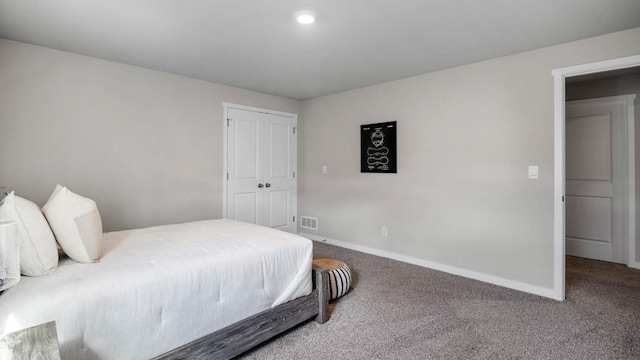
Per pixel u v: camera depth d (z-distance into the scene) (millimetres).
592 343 2061
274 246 2145
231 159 4273
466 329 2248
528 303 2678
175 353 1612
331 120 4699
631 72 3600
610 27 2426
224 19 2318
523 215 2955
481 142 3205
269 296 2055
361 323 2334
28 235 1493
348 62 3252
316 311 2318
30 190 2811
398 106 3887
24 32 2543
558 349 1996
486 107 3168
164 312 1593
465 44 2770
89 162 3125
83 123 3080
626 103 3719
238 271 1895
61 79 2949
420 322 2348
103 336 1402
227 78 3859
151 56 3092
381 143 4047
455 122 3389
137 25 2416
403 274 3400
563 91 2764
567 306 2619
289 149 4992
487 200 3176
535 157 2881
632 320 2371
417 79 3701
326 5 2117
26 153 2791
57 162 2945
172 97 3684
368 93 4207
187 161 3834
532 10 2174
